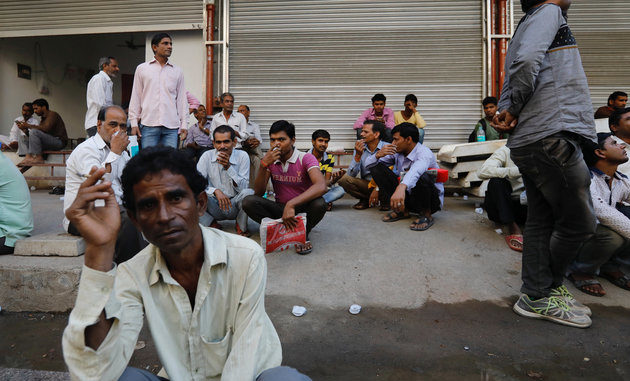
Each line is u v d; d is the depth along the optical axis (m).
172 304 1.12
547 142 2.20
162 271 1.10
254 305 1.15
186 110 5.00
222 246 1.13
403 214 4.20
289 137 3.37
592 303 2.65
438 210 4.09
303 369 1.97
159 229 1.00
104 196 0.92
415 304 2.66
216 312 1.16
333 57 6.60
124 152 3.15
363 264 3.18
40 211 4.57
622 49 6.20
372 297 2.75
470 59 6.43
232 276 1.15
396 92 6.53
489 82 6.34
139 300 1.10
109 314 0.92
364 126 4.65
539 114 2.24
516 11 6.36
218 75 6.74
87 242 0.92
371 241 3.60
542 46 2.14
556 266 2.46
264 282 1.18
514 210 3.72
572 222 2.27
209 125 6.27
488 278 2.97
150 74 4.62
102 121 3.03
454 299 2.72
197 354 1.15
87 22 7.10
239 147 5.82
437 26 6.44
